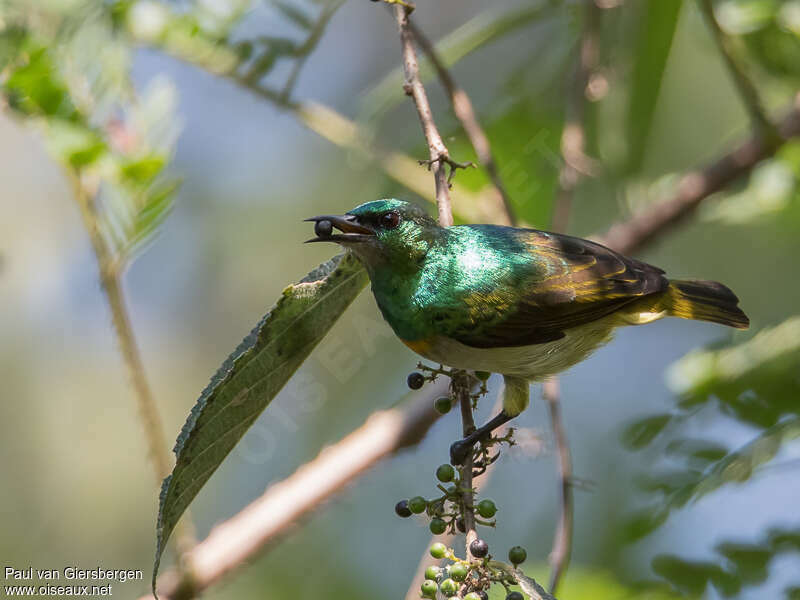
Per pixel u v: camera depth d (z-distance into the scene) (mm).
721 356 9094
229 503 13461
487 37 10336
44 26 8750
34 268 14383
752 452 8297
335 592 13062
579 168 9828
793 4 10211
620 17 10742
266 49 9148
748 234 13617
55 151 8039
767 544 8039
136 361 8172
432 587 5984
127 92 8664
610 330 9430
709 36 11547
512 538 13734
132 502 13414
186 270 14398
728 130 12234
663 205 10258
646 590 8219
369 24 16078
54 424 13734
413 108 11586
